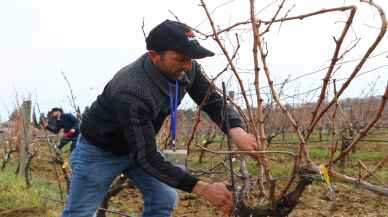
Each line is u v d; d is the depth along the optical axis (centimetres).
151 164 293
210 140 1087
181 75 318
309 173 289
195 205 737
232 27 302
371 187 284
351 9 243
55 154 758
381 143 1477
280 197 301
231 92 373
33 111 1116
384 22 237
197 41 288
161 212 363
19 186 792
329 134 1452
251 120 305
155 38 291
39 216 655
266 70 290
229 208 300
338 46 253
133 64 309
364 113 1266
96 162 336
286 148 1289
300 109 711
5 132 1520
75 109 722
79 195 342
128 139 294
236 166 592
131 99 292
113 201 757
